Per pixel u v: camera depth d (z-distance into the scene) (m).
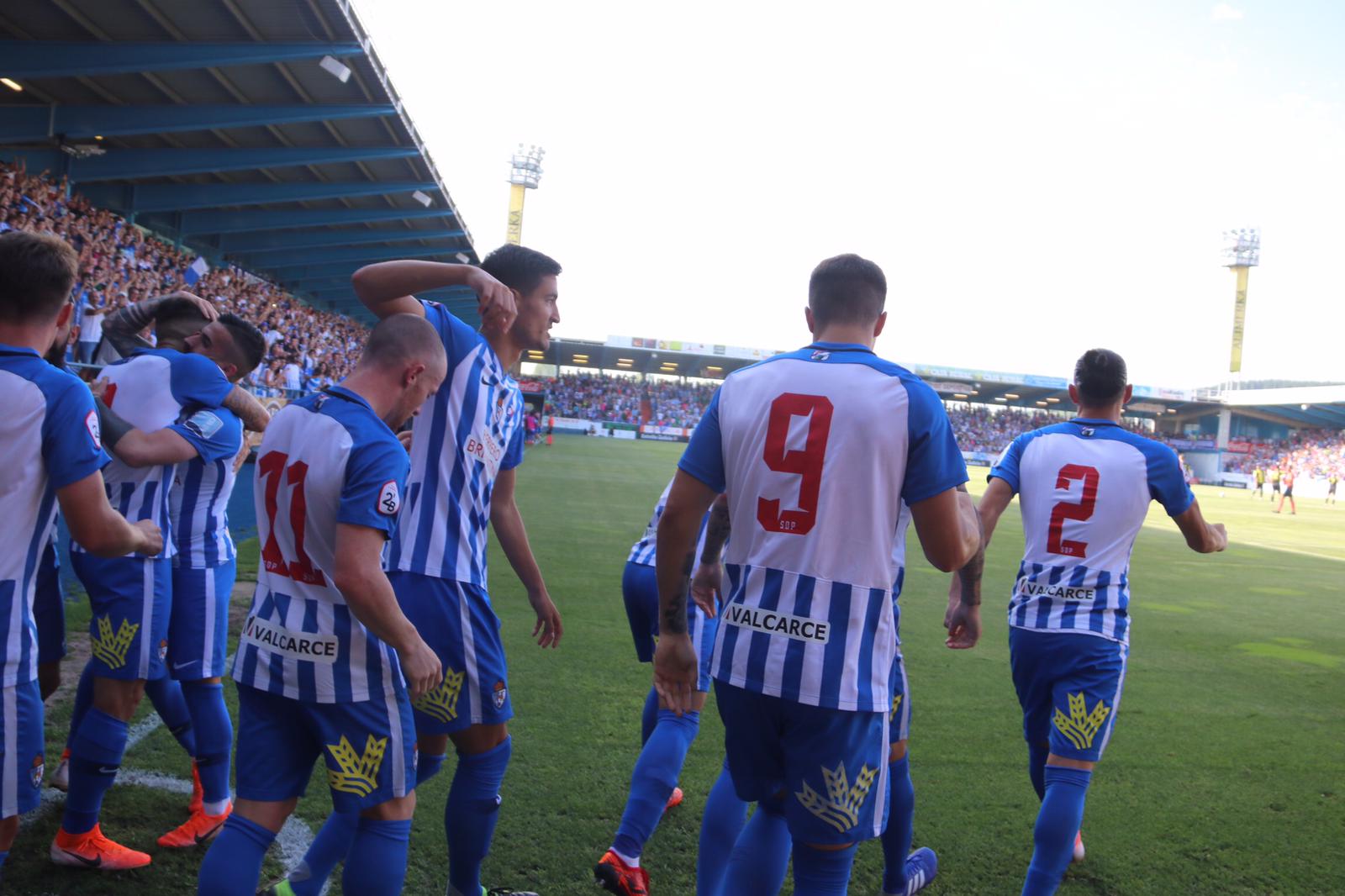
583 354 51.88
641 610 3.27
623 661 5.21
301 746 2.07
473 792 2.43
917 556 11.16
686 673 2.15
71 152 15.74
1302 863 3.18
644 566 3.29
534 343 2.60
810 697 1.86
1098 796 3.72
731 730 2.03
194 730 2.84
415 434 2.34
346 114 15.34
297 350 22.50
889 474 1.89
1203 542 2.99
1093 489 2.89
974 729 4.45
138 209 20.25
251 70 13.82
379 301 2.28
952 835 3.28
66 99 14.69
